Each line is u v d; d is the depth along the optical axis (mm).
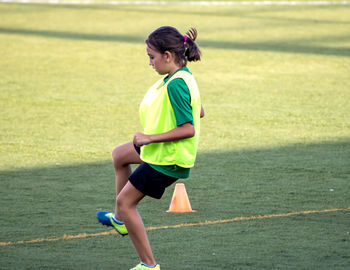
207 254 18047
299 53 64812
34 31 78438
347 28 84938
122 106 42281
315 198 24266
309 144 33406
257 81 51500
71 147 32281
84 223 21109
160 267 16953
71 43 69375
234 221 21344
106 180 26750
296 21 92812
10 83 48781
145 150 15859
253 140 34219
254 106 42719
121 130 36125
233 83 50656
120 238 19656
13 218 21562
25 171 27969
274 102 43969
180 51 15750
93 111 40656
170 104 15453
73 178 26984
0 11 99375
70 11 101750
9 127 36188
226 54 63938
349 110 41656
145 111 15961
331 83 50812
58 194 24625
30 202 23516
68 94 45594
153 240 19344
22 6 108062
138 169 16031
